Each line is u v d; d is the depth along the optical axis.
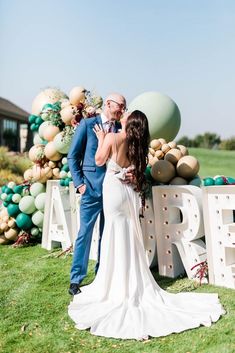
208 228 4.69
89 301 4.30
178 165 5.30
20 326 3.94
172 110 6.54
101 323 3.85
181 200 4.92
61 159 6.74
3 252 6.55
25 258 6.11
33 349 3.50
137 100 6.61
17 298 4.58
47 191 6.54
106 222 4.40
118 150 4.36
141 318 3.89
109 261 4.31
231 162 25.33
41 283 5.01
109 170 4.39
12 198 6.93
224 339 3.46
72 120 5.81
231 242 4.54
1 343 3.62
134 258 4.29
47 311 4.23
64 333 3.76
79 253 4.68
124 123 4.52
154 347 3.44
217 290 4.54
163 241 5.09
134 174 4.36
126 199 4.34
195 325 3.73
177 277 5.05
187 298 4.28
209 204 4.67
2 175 15.66
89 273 5.29
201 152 28.67
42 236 6.74
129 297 4.21
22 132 34.66
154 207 5.09
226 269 4.61
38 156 6.79
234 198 4.46
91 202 4.68
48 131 6.64
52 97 7.38
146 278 4.31
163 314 3.96
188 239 4.89
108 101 4.65
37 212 6.86
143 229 5.22
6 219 6.98
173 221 5.07
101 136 4.48
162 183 5.31
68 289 4.79
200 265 4.79
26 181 7.13
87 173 4.69
